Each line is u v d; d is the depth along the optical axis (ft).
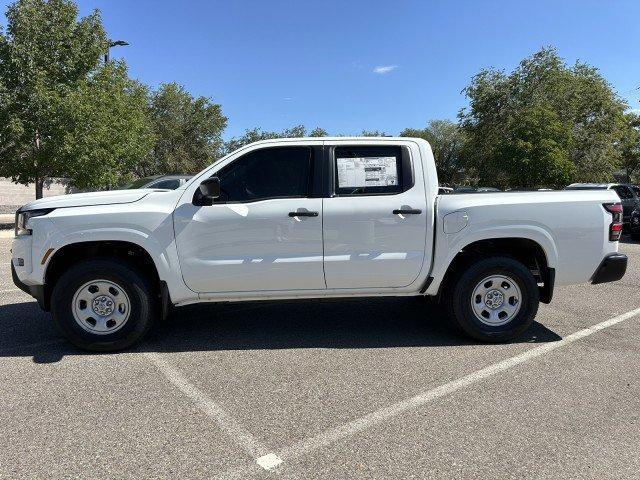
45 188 87.61
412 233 15.37
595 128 108.68
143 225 14.78
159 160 125.49
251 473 8.94
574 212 15.66
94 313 15.05
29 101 46.39
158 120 120.88
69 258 15.72
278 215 15.03
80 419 10.91
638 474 8.84
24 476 8.82
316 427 10.58
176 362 14.39
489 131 109.40
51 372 13.58
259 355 14.99
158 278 15.94
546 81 105.09
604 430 10.37
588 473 8.88
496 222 15.43
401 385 12.72
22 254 14.76
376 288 15.78
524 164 89.51
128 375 13.39
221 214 14.96
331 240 15.21
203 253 15.05
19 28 47.11
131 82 75.56
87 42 50.65
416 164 15.65
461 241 15.42
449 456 9.43
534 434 10.23
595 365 14.06
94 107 49.93
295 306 20.97
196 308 20.62
